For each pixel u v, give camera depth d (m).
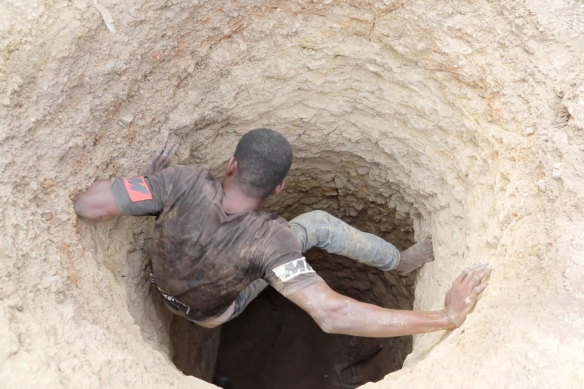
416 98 2.54
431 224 2.67
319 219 2.39
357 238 2.43
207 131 2.66
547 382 1.46
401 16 2.36
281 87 2.68
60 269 1.80
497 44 2.16
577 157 1.86
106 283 1.99
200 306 2.15
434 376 1.63
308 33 2.52
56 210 1.89
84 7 1.94
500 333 1.64
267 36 2.50
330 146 2.98
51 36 1.88
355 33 2.52
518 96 2.11
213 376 3.86
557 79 2.01
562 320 1.59
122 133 2.21
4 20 1.81
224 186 1.96
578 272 1.65
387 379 1.82
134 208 1.96
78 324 1.67
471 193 2.35
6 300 1.55
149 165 2.37
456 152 2.45
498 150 2.17
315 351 4.30
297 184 3.37
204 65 2.45
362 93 2.71
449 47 2.29
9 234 1.69
